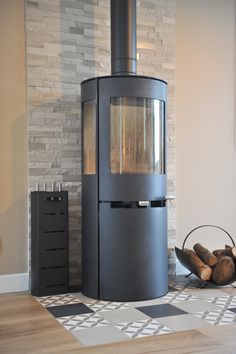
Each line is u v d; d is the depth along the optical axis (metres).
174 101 4.61
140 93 3.59
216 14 4.86
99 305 3.44
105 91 3.57
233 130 4.93
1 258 3.93
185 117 4.68
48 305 3.45
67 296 3.73
